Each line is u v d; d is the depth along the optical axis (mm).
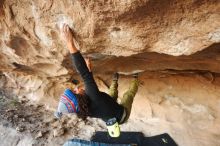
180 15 2506
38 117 5613
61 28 3051
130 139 4680
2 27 3709
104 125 5211
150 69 4281
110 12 2600
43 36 3375
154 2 2422
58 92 5742
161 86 5000
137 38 2822
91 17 2715
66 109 2416
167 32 2691
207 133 4461
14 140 5160
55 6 2875
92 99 2488
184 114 4781
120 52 3111
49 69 4816
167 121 4855
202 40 2621
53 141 5000
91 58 3568
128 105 2928
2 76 6230
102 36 2930
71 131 5184
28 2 3084
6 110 5832
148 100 5059
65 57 3641
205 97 4727
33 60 4316
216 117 4582
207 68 4020
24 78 5840
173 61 3930
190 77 4758
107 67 4484
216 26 2453
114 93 3254
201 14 2428
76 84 5359
